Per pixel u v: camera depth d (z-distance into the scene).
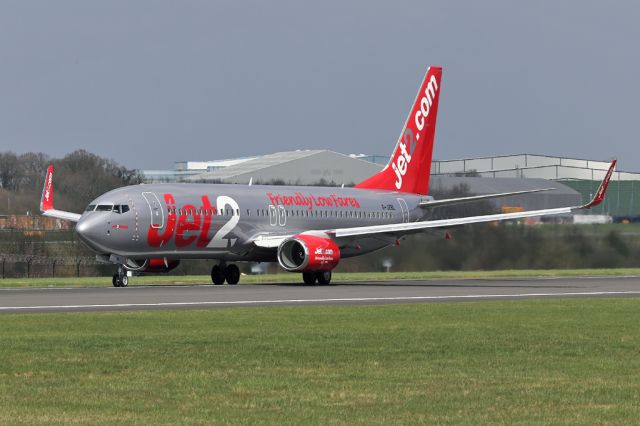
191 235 156.38
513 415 49.44
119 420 47.69
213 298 120.94
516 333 81.38
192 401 52.38
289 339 76.00
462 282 168.50
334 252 155.38
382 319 92.56
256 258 167.38
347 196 183.25
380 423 47.53
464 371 61.91
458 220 162.25
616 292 139.12
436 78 198.38
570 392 55.31
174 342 73.81
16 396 53.56
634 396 54.34
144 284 160.00
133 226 149.88
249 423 47.34
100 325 85.69
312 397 53.50
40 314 95.56
